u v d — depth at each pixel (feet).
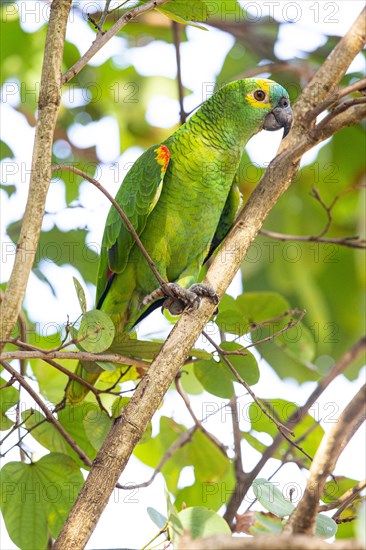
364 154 40.37
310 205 40.96
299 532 16.15
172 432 31.83
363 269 39.14
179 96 35.14
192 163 31.01
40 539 24.53
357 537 15.01
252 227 24.07
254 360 26.89
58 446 26.27
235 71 43.73
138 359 24.85
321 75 26.17
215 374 27.45
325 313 41.09
